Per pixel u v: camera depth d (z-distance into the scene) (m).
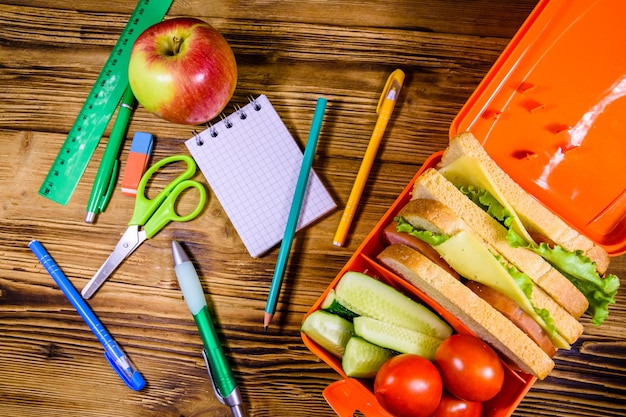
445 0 0.98
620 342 0.90
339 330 0.82
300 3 1.00
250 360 0.94
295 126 0.98
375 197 0.95
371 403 0.83
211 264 0.96
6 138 1.01
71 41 1.02
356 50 0.99
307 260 0.95
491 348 0.78
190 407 0.94
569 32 0.82
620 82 0.83
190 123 0.94
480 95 0.84
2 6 1.04
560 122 0.85
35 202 0.99
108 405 0.96
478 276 0.75
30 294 0.98
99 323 0.95
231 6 1.00
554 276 0.76
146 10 1.01
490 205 0.78
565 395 0.91
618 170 0.84
